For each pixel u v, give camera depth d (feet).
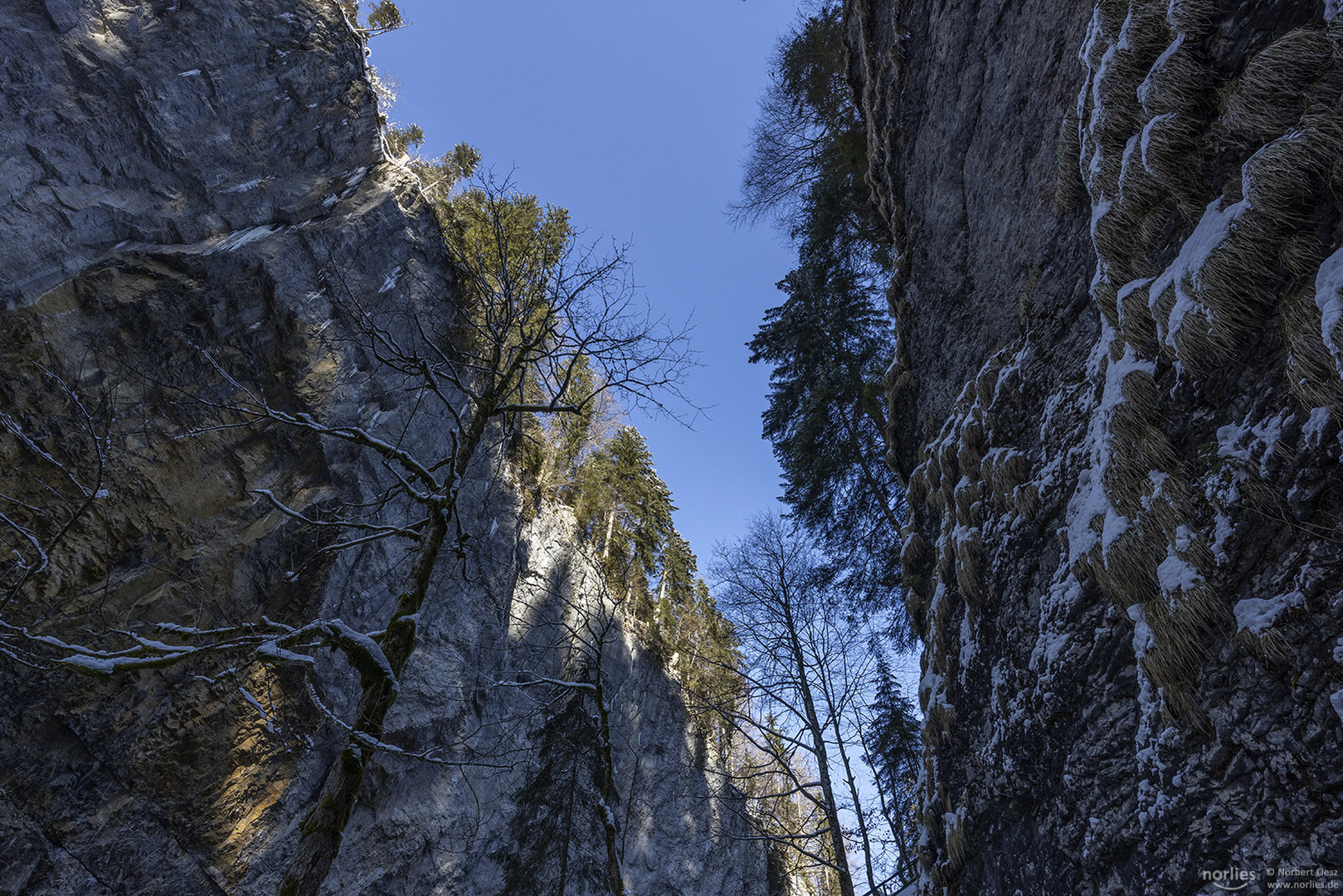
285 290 47.62
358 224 52.65
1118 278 17.03
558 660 71.51
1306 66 11.75
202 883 37.63
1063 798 17.29
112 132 44.47
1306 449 11.35
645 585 103.35
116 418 39.06
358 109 57.98
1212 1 14.29
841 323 48.73
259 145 51.31
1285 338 11.87
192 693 39.09
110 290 41.22
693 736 92.63
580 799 47.39
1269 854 11.11
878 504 45.55
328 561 44.96
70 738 35.58
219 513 42.27
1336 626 10.52
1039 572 19.99
